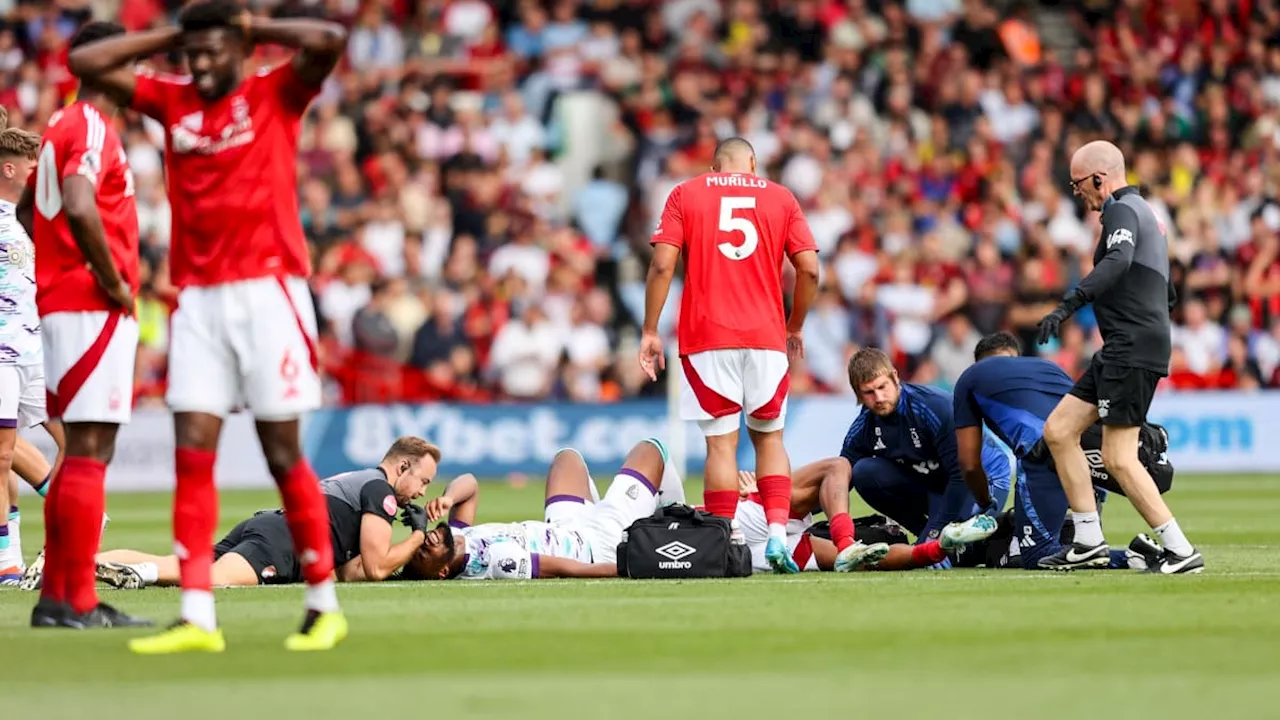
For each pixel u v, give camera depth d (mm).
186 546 22234
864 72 101500
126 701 18219
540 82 99875
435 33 103625
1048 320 32531
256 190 21953
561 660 21109
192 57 21875
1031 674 19688
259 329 21938
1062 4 109250
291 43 21844
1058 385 35750
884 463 37625
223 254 21984
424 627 24656
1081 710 17234
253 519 33531
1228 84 102438
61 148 25016
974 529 33625
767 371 34438
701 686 18938
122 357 25594
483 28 103875
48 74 97375
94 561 25750
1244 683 18969
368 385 83250
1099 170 33500
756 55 103062
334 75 99125
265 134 22062
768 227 34719
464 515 36469
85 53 21938
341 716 17156
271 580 33188
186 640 22047
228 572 32406
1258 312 89750
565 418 82188
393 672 20203
